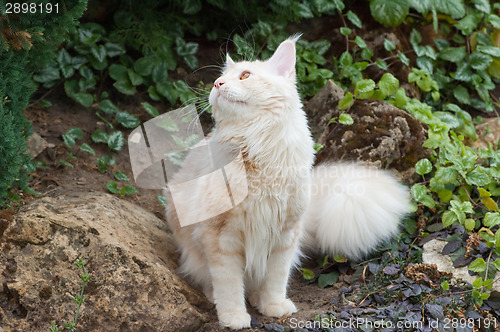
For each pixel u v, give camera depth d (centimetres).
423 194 402
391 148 434
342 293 361
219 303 330
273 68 326
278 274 346
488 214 370
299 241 380
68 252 316
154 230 390
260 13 565
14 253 318
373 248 387
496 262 345
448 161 419
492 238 361
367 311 330
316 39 569
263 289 353
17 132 378
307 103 493
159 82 533
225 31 584
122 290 309
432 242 382
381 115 445
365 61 545
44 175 448
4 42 344
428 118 458
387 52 551
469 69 541
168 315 310
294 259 375
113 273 311
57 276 310
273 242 337
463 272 355
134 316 305
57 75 517
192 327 319
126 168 480
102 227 339
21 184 397
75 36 521
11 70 365
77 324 299
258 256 337
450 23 577
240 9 554
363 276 370
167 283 321
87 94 519
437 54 555
